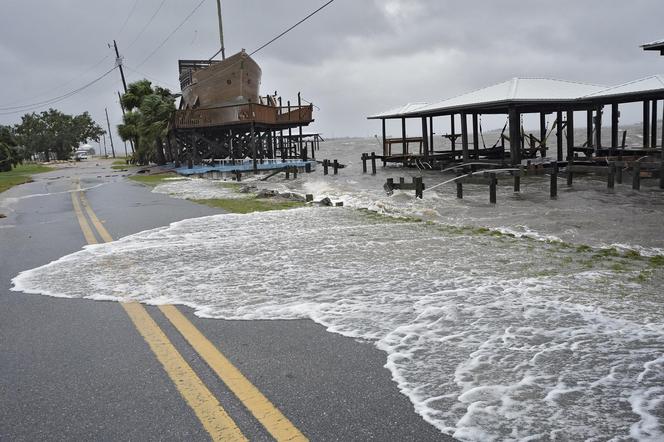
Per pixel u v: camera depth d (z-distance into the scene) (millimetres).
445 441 2559
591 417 2707
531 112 35500
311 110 40812
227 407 2990
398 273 6090
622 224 11328
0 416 2988
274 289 5523
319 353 3734
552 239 8625
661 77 22656
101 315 4816
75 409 3033
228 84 38062
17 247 8758
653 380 3119
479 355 3588
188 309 4906
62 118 135125
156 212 13031
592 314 4414
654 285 5414
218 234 9367
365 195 19078
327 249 7695
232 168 36000
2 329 4523
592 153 29859
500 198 17359
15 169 60375
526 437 2543
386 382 3230
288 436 2666
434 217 13000
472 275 5918
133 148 65000
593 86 28766
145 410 2990
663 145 19047
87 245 8617
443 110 29953
